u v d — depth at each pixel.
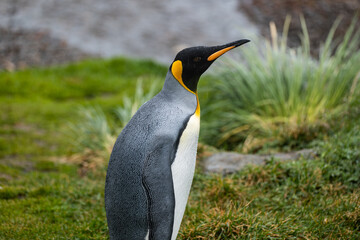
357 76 11.33
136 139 4.95
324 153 8.66
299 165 8.36
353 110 10.30
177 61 5.38
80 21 27.11
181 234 6.39
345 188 7.79
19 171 10.55
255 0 27.72
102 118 13.00
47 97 17.59
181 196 5.14
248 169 8.65
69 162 11.48
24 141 12.87
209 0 30.11
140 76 19.97
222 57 13.95
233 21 26.11
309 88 11.80
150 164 4.78
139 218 4.82
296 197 7.62
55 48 23.61
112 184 4.95
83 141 12.12
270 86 12.43
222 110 13.42
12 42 24.05
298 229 6.30
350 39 22.03
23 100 16.77
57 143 12.98
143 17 27.94
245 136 12.14
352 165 8.30
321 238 6.21
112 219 4.95
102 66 20.77
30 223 7.31
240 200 7.72
